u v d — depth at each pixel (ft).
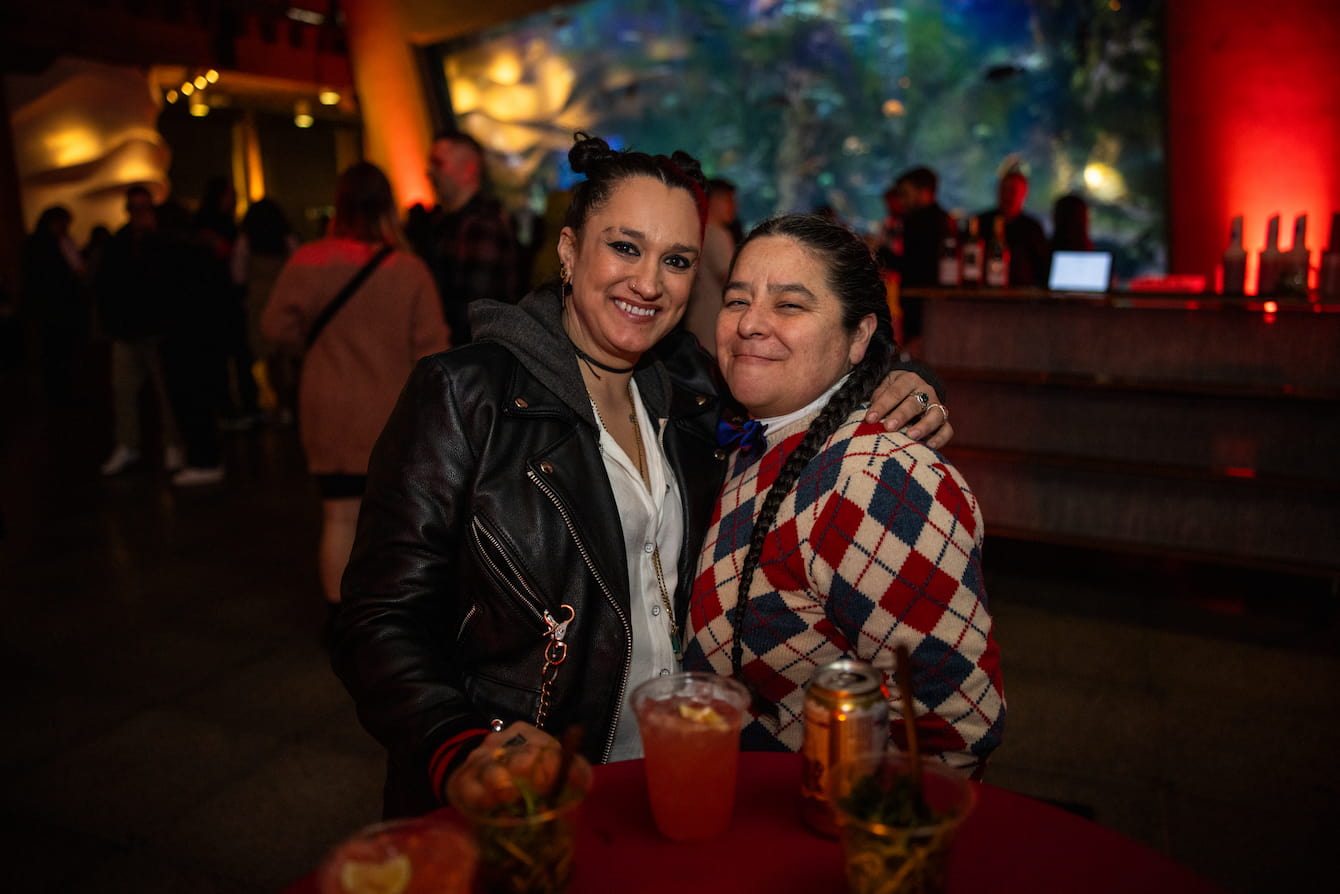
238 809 8.04
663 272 4.39
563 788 2.75
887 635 3.93
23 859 7.36
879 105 44.39
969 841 3.26
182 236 18.34
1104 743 8.98
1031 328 13.96
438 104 37.45
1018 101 39.52
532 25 39.22
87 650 11.16
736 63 46.03
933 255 17.94
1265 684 10.14
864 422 4.19
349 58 43.73
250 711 9.70
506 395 4.31
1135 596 12.69
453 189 11.37
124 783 8.43
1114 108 36.22
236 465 20.33
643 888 3.01
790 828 3.33
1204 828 7.68
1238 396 12.44
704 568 4.50
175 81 42.50
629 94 45.09
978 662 3.92
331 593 10.48
